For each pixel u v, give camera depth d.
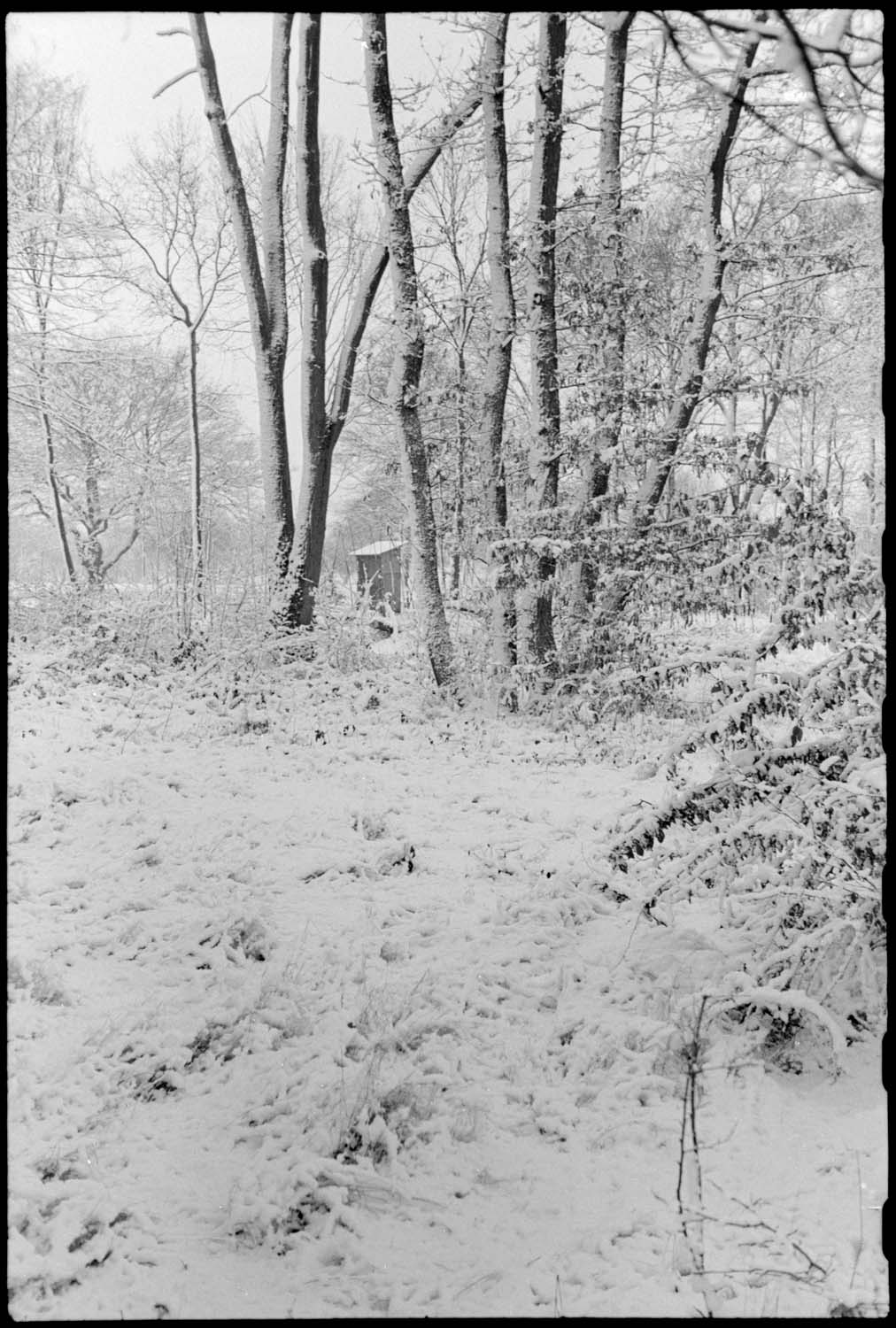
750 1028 5.16
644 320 14.17
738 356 16.84
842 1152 4.24
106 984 5.53
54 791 7.79
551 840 7.82
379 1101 4.69
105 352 23.14
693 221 17.83
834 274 15.17
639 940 6.09
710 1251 3.78
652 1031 5.17
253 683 12.09
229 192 16.23
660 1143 4.46
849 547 5.57
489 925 6.35
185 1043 5.09
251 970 5.72
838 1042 4.53
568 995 5.63
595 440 13.04
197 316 23.89
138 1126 4.57
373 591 23.39
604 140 13.43
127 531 31.23
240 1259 3.88
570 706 12.01
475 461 17.08
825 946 5.02
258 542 19.97
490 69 13.12
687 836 7.35
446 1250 3.89
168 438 29.81
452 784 9.26
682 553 11.69
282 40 15.98
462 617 14.84
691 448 11.91
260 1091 4.79
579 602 13.50
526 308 13.85
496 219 13.48
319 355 16.39
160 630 13.73
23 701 9.96
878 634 5.28
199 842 7.25
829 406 21.44
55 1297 3.62
